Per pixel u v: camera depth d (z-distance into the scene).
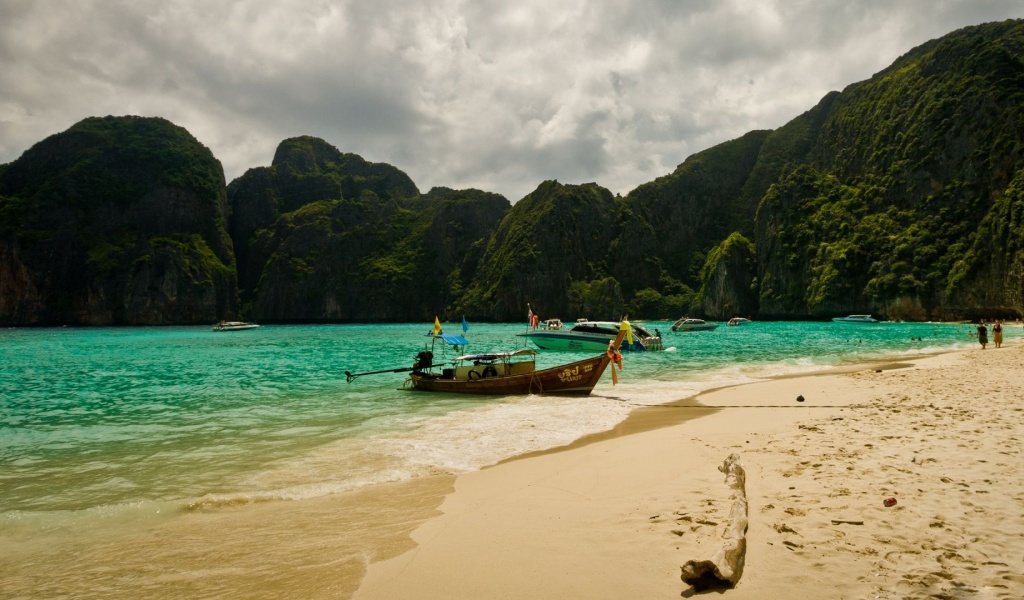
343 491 9.10
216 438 14.20
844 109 181.38
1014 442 9.34
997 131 113.81
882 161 143.38
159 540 7.11
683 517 6.51
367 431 14.52
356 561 6.02
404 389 23.89
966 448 9.03
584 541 6.07
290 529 7.29
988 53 126.25
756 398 18.19
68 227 174.88
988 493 6.69
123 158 198.25
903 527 5.78
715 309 168.12
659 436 12.40
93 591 5.68
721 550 5.04
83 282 170.12
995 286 97.19
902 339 58.00
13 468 11.41
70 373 33.81
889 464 8.27
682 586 4.86
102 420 17.41
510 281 182.12
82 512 8.35
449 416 16.66
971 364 26.69
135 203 192.00
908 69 154.12
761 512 6.50
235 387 25.62
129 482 10.20
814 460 8.81
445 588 5.16
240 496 8.91
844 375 24.25
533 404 18.78
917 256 116.75
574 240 193.62
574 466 9.88
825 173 168.00
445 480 9.56
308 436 14.12
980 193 113.50
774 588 4.65
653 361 35.16
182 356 47.78
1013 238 93.19
